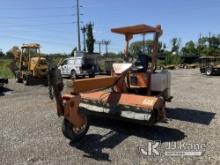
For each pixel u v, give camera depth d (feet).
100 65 80.84
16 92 44.80
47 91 45.50
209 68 83.56
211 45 268.41
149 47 25.07
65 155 17.02
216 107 30.63
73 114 18.02
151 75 24.26
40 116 26.68
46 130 22.03
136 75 24.32
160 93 24.54
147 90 24.32
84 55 73.00
